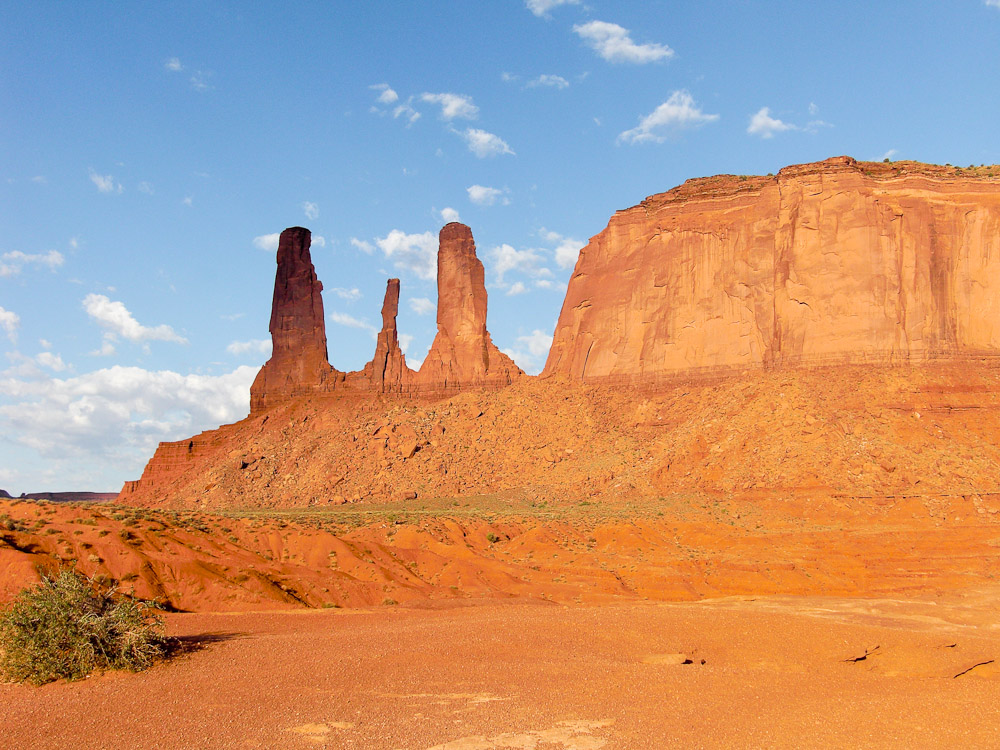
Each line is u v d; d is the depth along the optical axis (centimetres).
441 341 18538
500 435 15975
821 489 10756
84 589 4109
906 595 8406
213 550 7019
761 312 14125
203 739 3178
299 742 3189
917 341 12850
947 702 4000
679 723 3541
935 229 13312
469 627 5244
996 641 5909
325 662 4197
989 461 11081
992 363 12688
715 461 12119
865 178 13775
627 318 16012
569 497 13225
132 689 3678
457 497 14462
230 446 17762
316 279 19725
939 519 10025
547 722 3497
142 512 7919
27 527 6044
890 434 11562
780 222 14112
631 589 8375
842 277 13300
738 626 5512
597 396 15812
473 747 3216
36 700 3541
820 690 4212
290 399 18812
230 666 4075
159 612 5541
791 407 12206
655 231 15950
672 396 14712
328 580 7012
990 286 13150
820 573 8981
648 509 11350
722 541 9919
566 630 5194
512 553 9594
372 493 15150
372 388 18462
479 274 18750
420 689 3859
